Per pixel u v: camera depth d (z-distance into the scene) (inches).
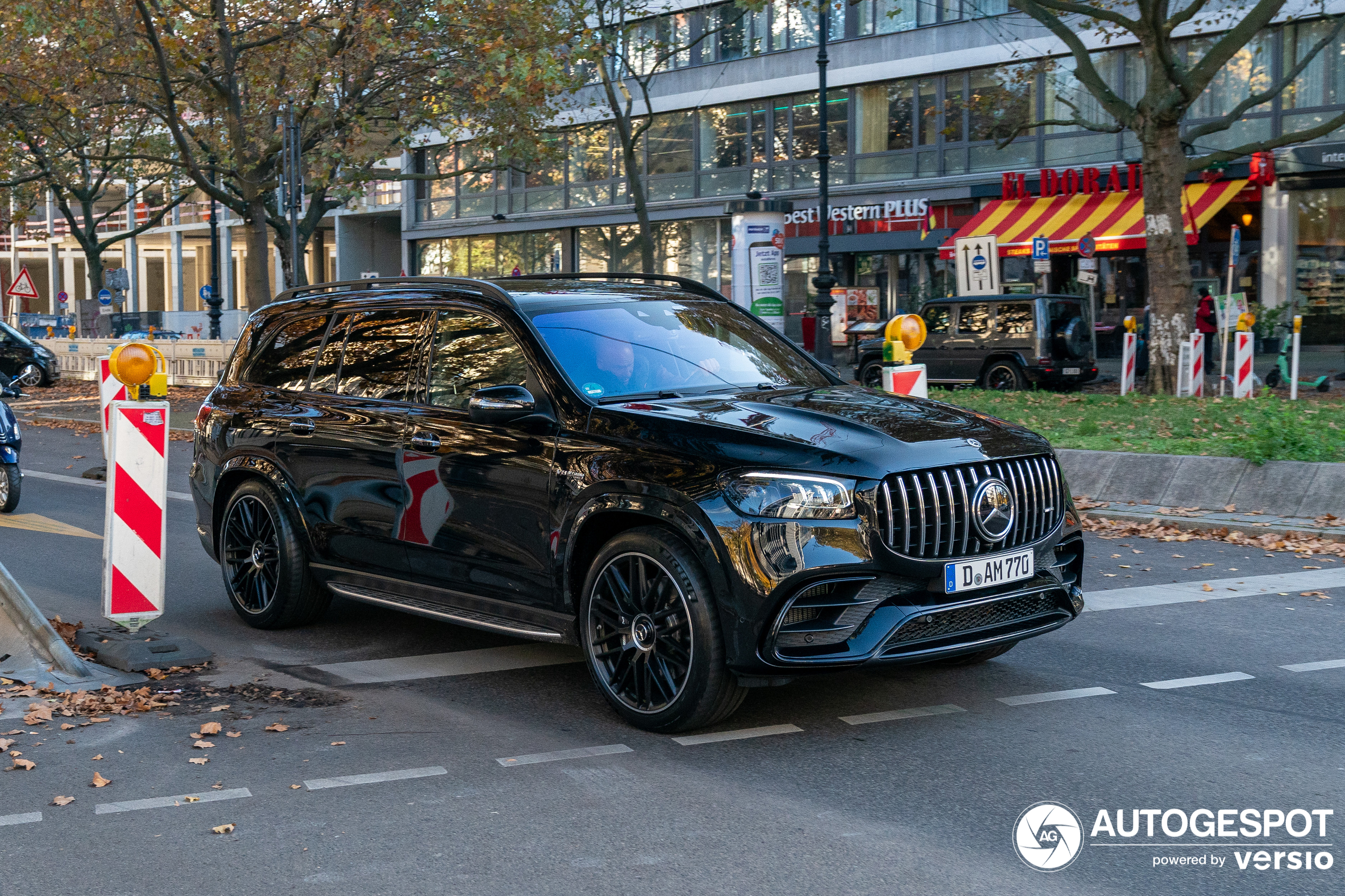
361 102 946.7
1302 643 258.8
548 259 1722.4
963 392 827.4
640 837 162.4
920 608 193.9
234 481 294.0
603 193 1627.7
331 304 284.0
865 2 1360.7
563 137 1615.4
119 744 204.5
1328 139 1077.1
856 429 202.7
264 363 294.4
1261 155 1059.9
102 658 255.6
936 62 1306.6
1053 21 798.5
